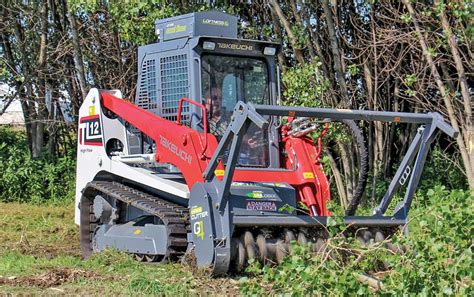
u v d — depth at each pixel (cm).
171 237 818
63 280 750
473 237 585
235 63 883
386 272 695
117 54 1591
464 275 552
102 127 977
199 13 880
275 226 788
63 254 997
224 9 1433
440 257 573
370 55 1349
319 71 1310
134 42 1373
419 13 1241
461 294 545
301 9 1350
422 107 1381
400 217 843
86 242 998
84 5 1345
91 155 995
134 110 924
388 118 791
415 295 561
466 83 1154
